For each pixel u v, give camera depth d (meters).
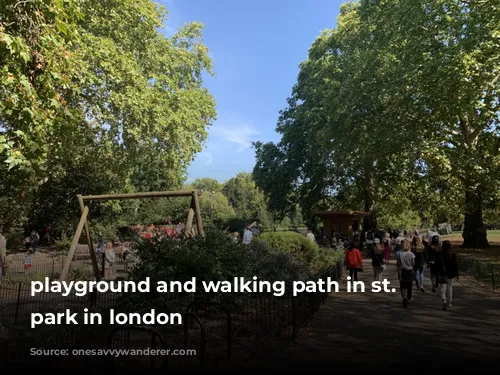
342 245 27.34
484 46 17.00
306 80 39.53
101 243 22.77
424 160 23.64
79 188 30.75
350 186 40.44
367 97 23.69
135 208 39.06
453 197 28.70
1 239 13.48
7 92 8.32
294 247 16.88
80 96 17.14
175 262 8.70
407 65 20.27
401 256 10.77
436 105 20.12
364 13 26.27
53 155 18.08
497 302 11.10
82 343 6.29
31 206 29.45
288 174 40.91
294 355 6.50
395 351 6.68
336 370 5.79
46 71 9.09
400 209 37.41
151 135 21.28
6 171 9.82
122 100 17.66
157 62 21.95
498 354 6.47
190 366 5.96
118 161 25.09
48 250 29.94
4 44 8.00
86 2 17.64
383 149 23.67
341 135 27.19
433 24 19.30
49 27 9.24
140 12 20.14
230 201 109.56
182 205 45.41
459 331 8.00
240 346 6.94
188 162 23.81
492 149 23.17
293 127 40.22
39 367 5.52
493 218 33.19
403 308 10.37
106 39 17.22
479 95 18.28
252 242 14.01
